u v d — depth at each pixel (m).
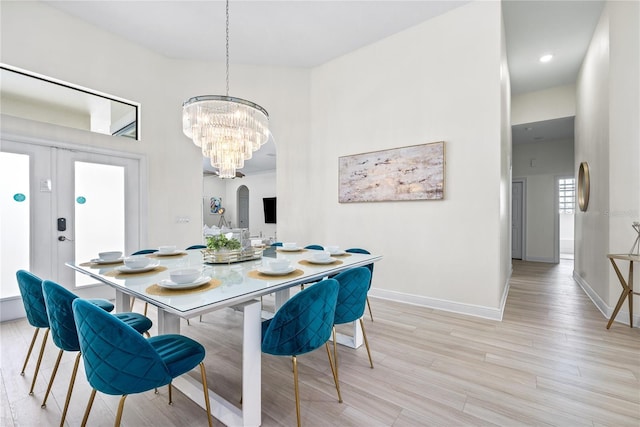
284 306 1.43
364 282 1.88
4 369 2.02
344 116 4.09
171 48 3.94
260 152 7.31
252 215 10.73
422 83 3.44
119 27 3.49
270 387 1.84
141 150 3.83
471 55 3.13
